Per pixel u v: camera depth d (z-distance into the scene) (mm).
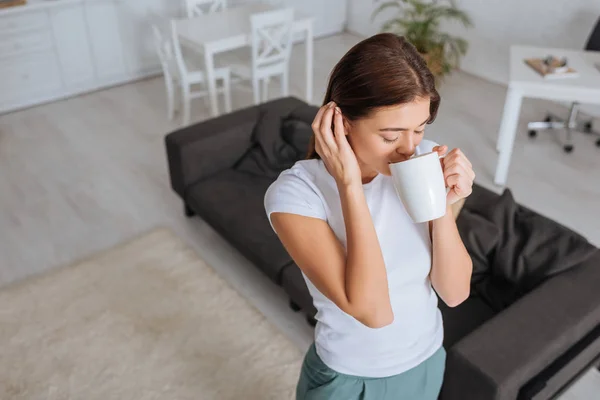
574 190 3549
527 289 2156
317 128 979
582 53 3631
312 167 1104
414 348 1198
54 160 3926
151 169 3809
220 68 4262
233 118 3191
